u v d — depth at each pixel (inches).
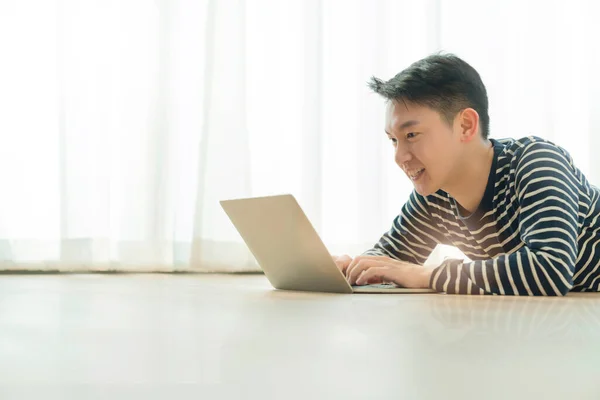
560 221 42.2
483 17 104.3
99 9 91.7
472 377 15.9
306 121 97.4
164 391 14.2
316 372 16.4
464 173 48.1
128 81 92.5
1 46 91.0
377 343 21.5
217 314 30.9
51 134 91.8
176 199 92.7
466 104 46.8
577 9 107.0
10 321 27.8
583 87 106.5
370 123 99.1
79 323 27.2
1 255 88.4
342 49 100.7
